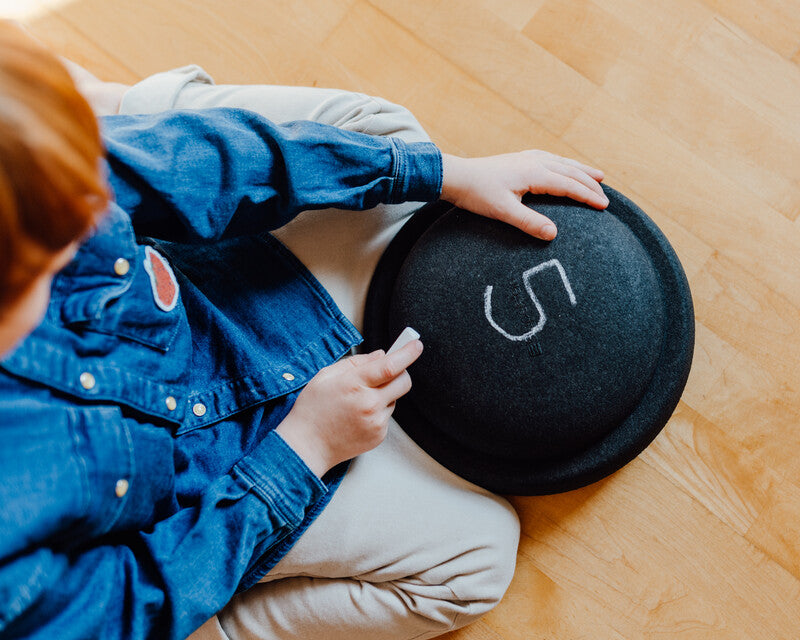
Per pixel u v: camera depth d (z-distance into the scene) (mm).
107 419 573
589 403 742
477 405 750
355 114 865
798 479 924
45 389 540
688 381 953
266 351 776
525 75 1039
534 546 932
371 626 787
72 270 571
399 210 872
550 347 735
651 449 941
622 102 1023
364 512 768
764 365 951
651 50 1030
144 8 1081
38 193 340
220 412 724
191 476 697
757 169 996
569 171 821
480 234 771
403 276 800
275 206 712
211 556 634
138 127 633
